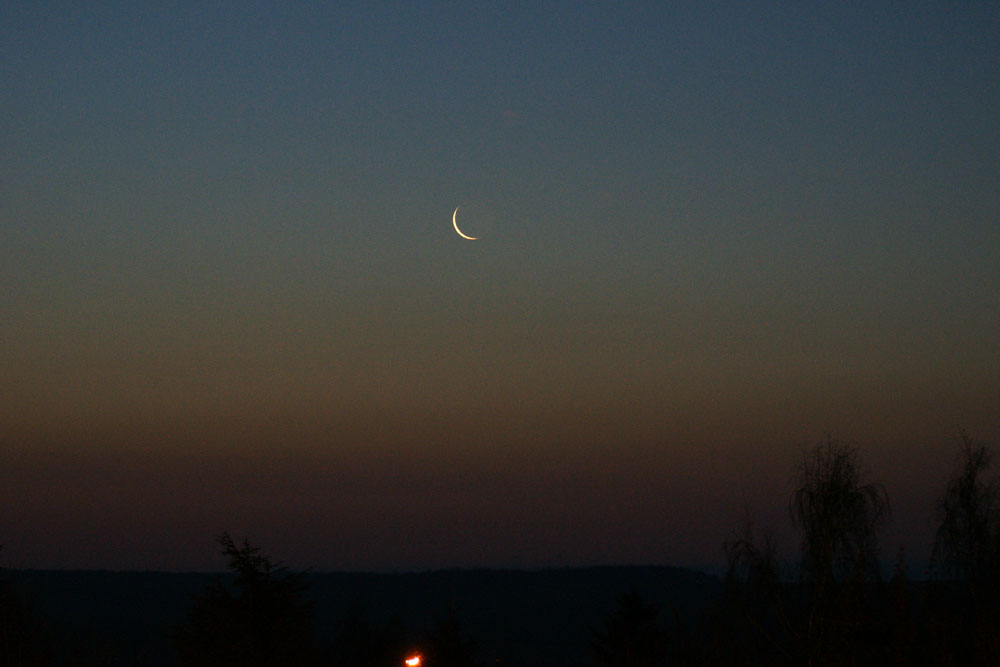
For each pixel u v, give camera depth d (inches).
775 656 1467.8
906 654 1374.3
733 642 1499.8
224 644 1744.6
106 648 2305.6
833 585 1406.3
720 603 1512.1
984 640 1301.7
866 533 1422.2
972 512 1386.6
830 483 1446.9
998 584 1352.1
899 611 1393.9
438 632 2667.3
